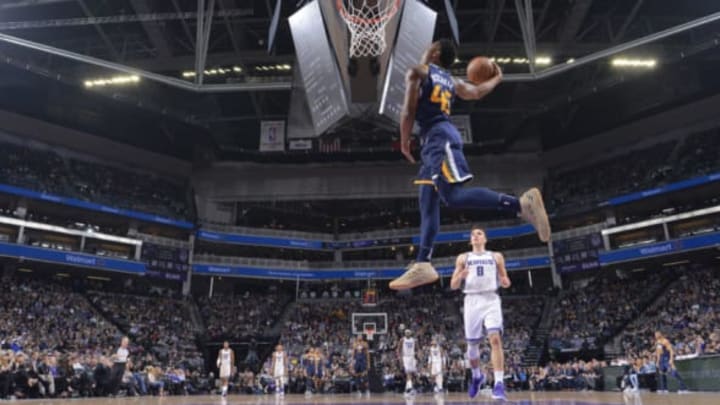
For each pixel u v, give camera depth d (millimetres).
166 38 39531
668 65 38438
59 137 41156
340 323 41812
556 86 45969
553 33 40875
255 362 34062
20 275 38500
